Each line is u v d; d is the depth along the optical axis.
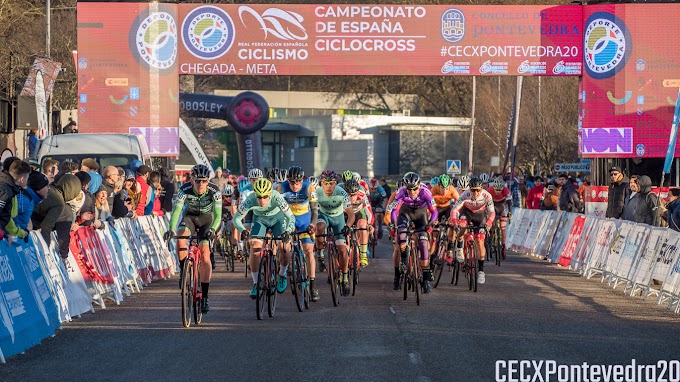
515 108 35.53
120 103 23.50
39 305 9.67
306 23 23.47
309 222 12.78
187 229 10.93
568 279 16.52
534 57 23.44
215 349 8.96
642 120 23.17
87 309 11.64
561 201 21.30
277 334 9.91
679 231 12.65
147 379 7.59
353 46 23.47
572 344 9.20
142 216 16.25
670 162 17.80
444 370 7.88
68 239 11.25
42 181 10.47
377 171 62.59
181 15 23.53
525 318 11.15
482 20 23.42
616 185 17.70
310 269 12.82
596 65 23.25
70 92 35.06
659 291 12.80
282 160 67.25
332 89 73.44
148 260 15.83
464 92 63.81
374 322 10.82
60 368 8.07
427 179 61.53
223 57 23.55
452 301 12.96
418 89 70.12
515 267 19.08
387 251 23.72
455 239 15.15
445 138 62.34
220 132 62.34
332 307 12.37
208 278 11.02
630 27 23.14
